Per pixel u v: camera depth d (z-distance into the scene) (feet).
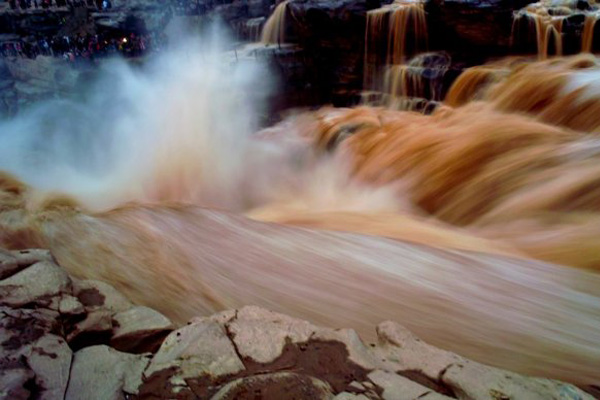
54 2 109.29
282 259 16.93
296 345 9.11
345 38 62.13
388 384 8.05
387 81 59.82
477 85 47.73
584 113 34.27
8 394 7.27
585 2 50.72
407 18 56.39
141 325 10.24
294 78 65.10
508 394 7.98
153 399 7.66
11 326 9.14
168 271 15.14
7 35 99.09
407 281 16.01
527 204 26.94
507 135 34.68
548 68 43.78
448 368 8.69
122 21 94.02
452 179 33.01
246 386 7.92
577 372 11.73
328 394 7.80
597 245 20.44
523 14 50.21
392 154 40.24
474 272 16.96
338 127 50.11
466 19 52.54
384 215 31.60
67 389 7.79
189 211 20.15
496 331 13.37
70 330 9.71
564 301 15.28
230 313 10.41
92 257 15.29
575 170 27.32
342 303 14.35
